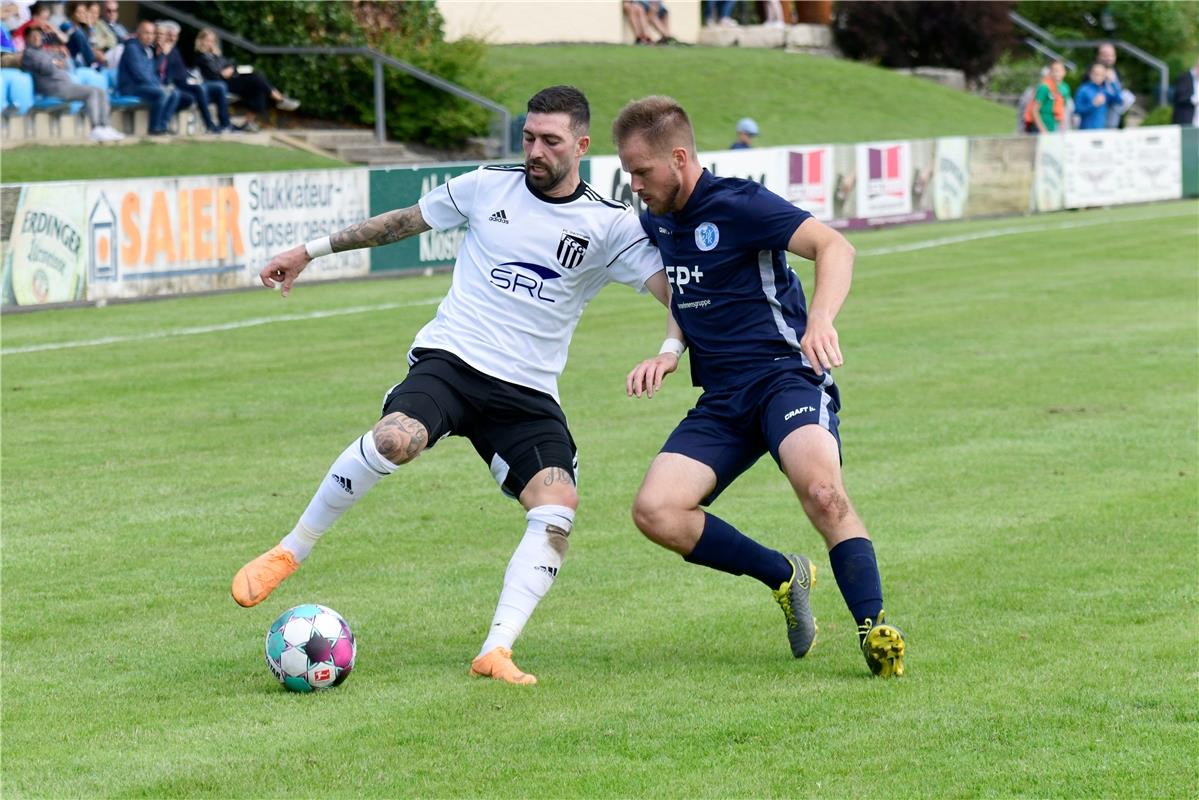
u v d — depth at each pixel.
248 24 70.50
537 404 14.33
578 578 17.22
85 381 29.80
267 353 33.41
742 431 14.16
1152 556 17.55
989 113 97.94
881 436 24.84
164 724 12.34
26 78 55.75
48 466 22.83
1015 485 21.42
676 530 13.92
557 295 14.26
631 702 12.72
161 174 55.25
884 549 18.14
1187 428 25.19
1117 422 25.77
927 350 33.47
